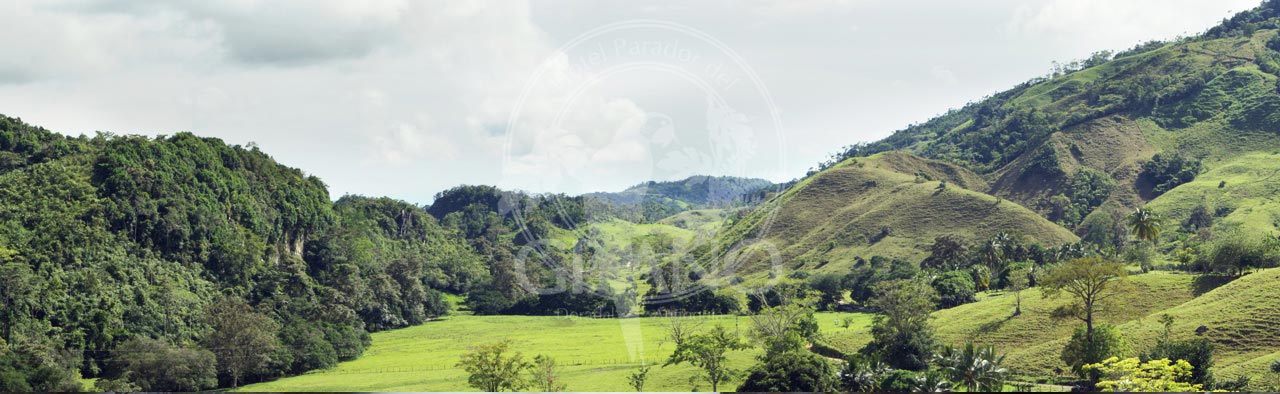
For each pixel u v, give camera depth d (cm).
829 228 19038
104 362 9838
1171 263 12875
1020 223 18175
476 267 17738
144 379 9362
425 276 16550
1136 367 6800
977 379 7106
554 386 7950
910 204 19362
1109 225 18125
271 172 16138
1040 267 12825
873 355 8212
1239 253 10375
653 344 7994
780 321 8875
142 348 9756
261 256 14150
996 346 9381
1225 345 8344
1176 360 7144
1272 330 8388
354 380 9881
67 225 11825
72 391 8656
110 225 12306
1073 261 9612
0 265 10400
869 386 6962
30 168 13088
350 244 16100
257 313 11775
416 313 14625
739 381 7238
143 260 12162
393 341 13025
